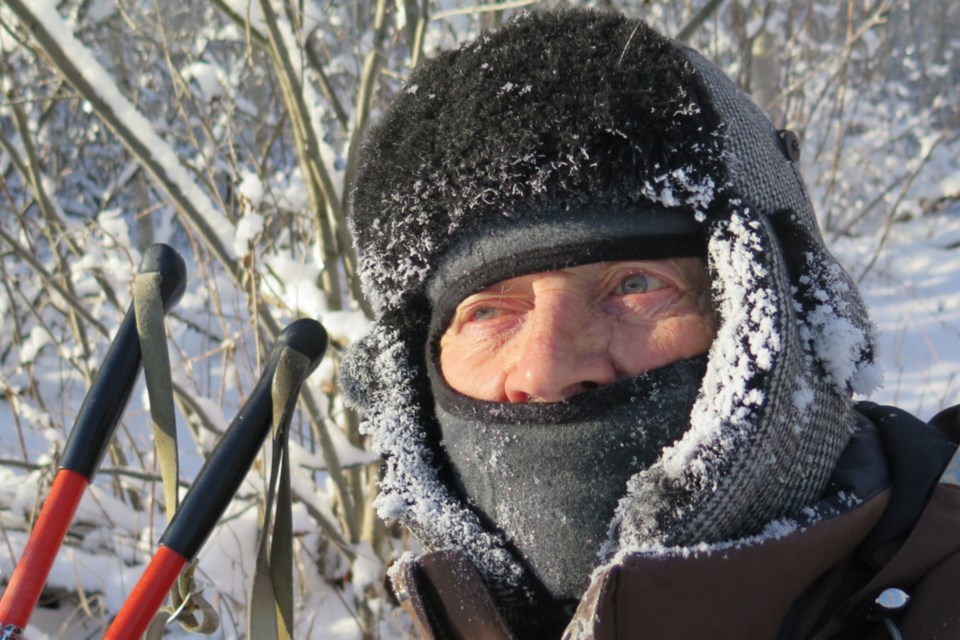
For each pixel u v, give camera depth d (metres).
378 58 2.22
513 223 0.87
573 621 0.75
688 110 0.83
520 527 0.89
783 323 0.78
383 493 1.01
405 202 0.92
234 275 2.16
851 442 0.87
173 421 0.90
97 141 5.57
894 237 5.21
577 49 0.86
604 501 0.85
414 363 1.02
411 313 1.01
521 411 0.87
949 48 7.51
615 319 0.87
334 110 2.58
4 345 3.67
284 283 2.37
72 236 2.72
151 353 0.91
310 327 0.92
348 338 2.22
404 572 0.90
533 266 0.86
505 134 0.84
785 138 0.94
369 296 1.03
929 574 0.76
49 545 0.84
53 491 0.86
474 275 0.90
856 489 0.79
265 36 2.31
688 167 0.82
